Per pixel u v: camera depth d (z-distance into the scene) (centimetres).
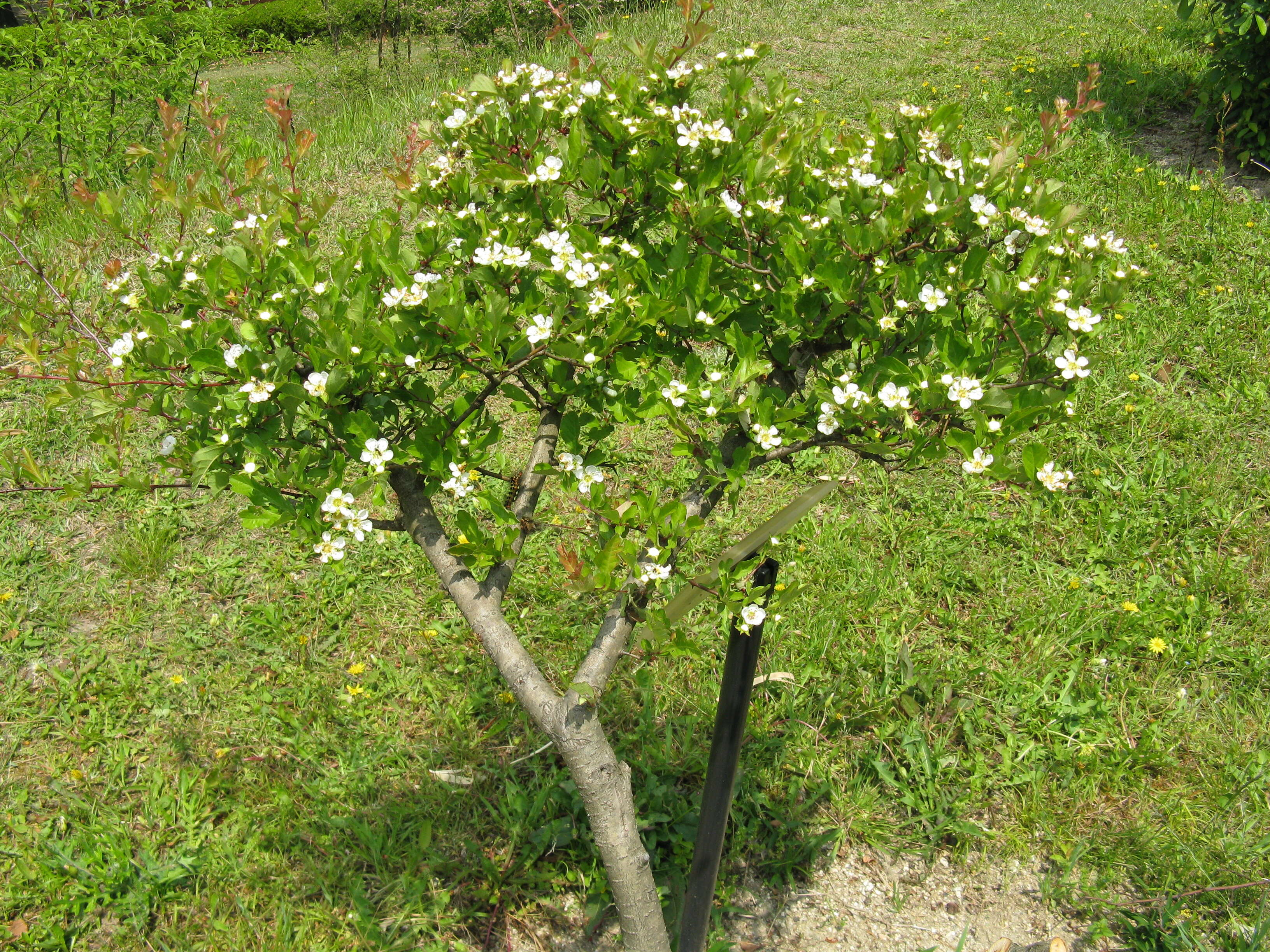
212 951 238
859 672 309
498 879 254
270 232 169
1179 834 265
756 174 177
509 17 1158
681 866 258
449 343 162
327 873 256
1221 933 243
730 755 194
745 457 168
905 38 900
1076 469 401
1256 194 588
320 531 157
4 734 298
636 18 977
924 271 170
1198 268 514
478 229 176
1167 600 338
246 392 154
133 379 161
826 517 379
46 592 347
